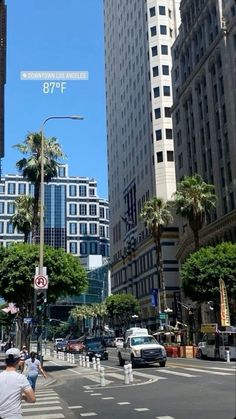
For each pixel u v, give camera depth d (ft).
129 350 102.63
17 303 109.19
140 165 317.83
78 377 87.76
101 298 540.93
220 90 196.24
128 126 352.49
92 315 425.28
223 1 196.13
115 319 359.87
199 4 221.05
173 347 150.10
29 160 135.95
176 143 251.39
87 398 54.54
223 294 140.97
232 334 118.11
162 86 294.87
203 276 150.10
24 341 108.47
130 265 334.85
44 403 50.98
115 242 384.88
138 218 317.83
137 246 316.19
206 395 51.67
